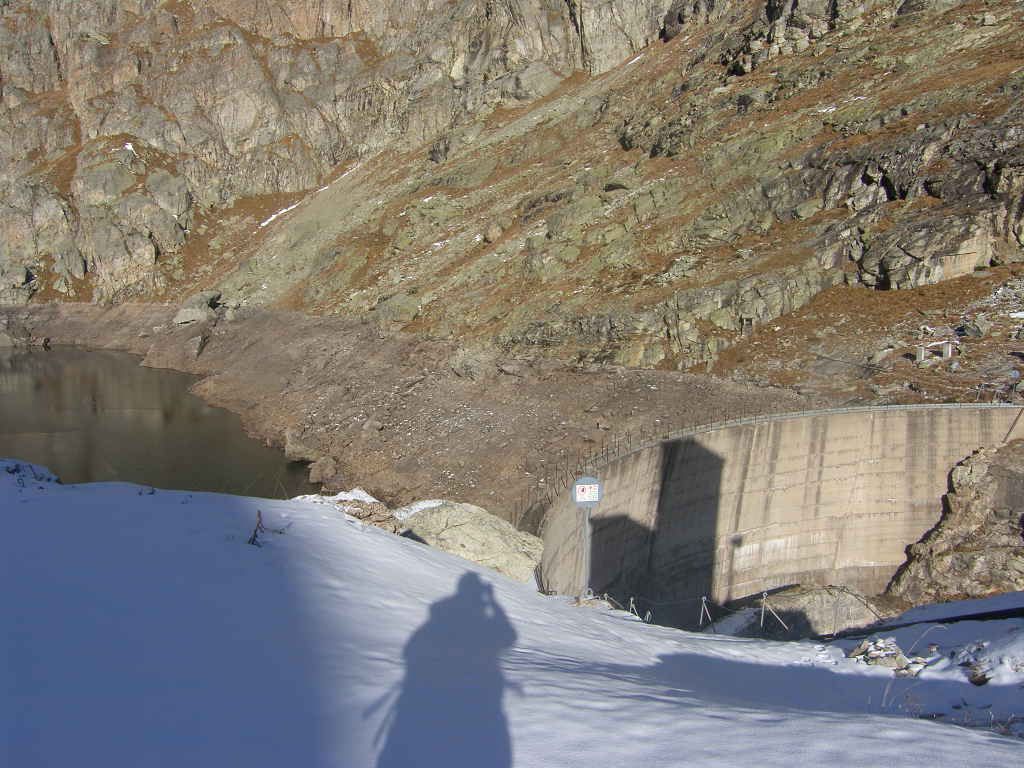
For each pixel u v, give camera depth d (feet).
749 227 149.18
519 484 106.11
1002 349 103.45
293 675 20.84
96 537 31.24
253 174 341.62
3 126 361.51
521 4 297.53
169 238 311.88
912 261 121.39
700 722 18.60
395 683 21.08
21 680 18.19
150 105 349.82
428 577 37.42
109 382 217.77
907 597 93.09
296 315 220.84
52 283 311.27
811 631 82.53
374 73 355.15
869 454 98.63
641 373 122.93
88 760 15.08
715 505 98.68
